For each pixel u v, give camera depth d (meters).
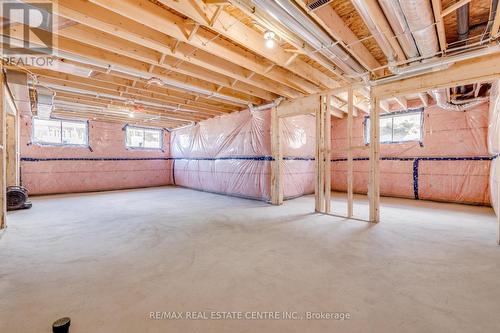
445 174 5.61
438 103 4.99
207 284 1.88
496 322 1.42
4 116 3.36
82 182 7.68
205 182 7.66
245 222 3.75
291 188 6.17
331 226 3.50
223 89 4.95
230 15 2.67
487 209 4.73
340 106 6.19
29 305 1.61
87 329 1.38
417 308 1.56
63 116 7.18
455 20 2.66
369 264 2.21
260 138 5.73
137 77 4.10
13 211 4.65
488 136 4.85
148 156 9.12
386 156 6.56
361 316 1.49
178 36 2.71
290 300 1.66
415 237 2.97
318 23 2.49
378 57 3.51
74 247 2.68
